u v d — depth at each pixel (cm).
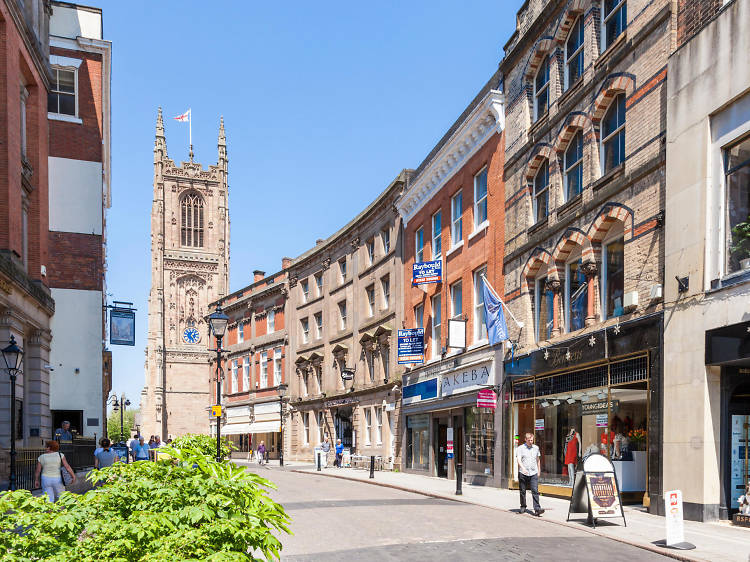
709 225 1205
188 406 8288
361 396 3416
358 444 3409
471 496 1705
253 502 457
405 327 2959
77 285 2917
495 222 2147
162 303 8438
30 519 376
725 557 848
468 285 2330
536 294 1905
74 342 2886
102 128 3216
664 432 1268
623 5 1561
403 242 3058
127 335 3005
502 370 2016
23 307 1944
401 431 2920
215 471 484
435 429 2605
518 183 2003
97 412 2880
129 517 405
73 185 2962
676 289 1267
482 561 853
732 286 1123
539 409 1800
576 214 1642
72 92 3000
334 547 962
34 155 2239
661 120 1362
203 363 8462
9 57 1914
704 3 1256
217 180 9038
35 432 2048
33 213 2220
